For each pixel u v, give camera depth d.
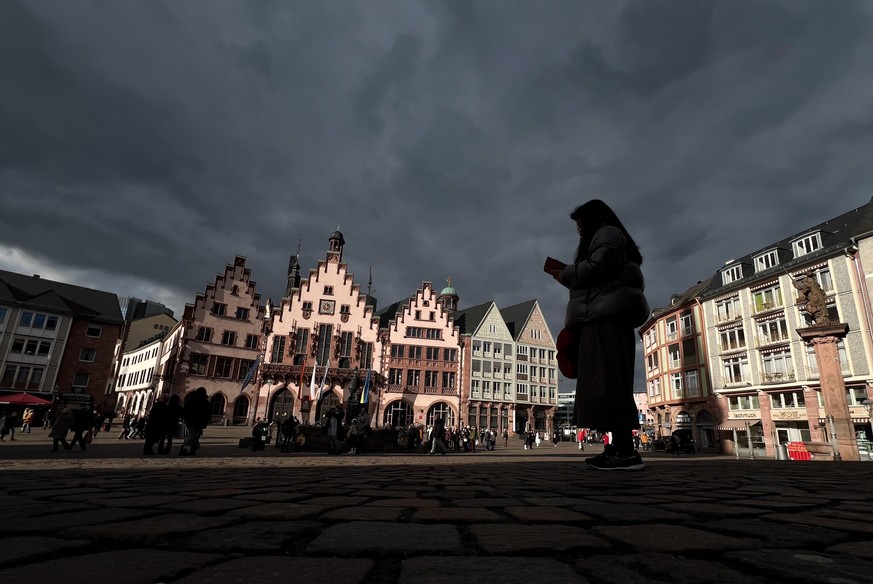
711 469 6.06
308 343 50.56
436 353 55.59
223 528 1.80
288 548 1.53
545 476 4.66
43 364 48.53
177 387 45.31
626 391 5.07
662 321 48.38
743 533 1.73
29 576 1.14
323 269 53.28
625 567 1.26
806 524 1.92
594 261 5.16
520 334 63.06
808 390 31.72
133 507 2.34
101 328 52.75
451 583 1.10
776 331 34.72
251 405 47.66
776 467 6.97
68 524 1.84
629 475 4.74
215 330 48.16
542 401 62.25
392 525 1.88
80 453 12.23
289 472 5.78
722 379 39.12
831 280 31.06
